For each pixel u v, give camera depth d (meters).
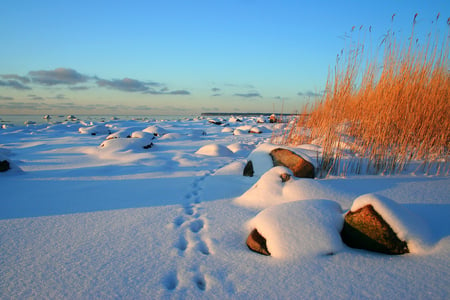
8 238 2.06
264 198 2.68
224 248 1.91
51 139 10.02
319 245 1.75
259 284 1.50
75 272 1.63
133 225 2.31
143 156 5.65
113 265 1.71
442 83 4.04
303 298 1.37
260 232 1.90
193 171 4.48
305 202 2.05
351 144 4.29
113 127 15.41
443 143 3.87
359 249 1.79
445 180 3.06
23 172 4.23
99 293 1.44
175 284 1.53
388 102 3.79
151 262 1.74
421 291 1.36
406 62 3.92
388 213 1.76
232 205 2.76
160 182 3.74
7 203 2.84
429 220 2.02
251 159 4.03
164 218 2.46
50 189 3.37
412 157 4.06
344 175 3.44
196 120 25.23
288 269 1.61
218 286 1.49
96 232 2.18
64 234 2.14
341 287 1.43
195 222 2.37
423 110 3.88
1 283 1.53
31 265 1.71
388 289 1.40
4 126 14.44
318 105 5.32
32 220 2.41
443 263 1.55
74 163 5.28
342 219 1.92
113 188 3.43
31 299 1.40
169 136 10.03
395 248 1.70
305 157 3.55
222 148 6.26
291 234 1.81
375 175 3.45
